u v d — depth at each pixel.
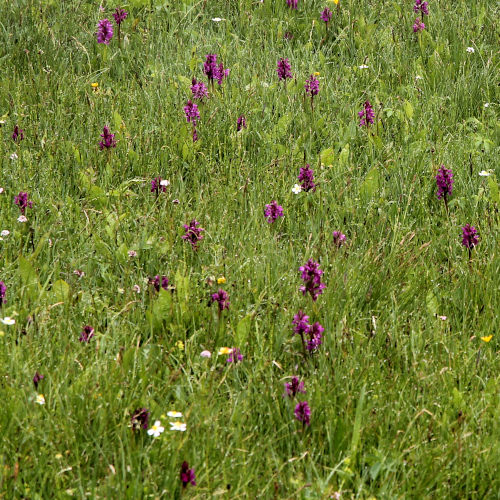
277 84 6.22
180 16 7.52
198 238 4.04
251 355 3.39
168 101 5.84
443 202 4.64
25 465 2.71
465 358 3.35
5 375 3.07
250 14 7.65
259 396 3.10
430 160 5.15
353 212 4.40
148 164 5.05
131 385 3.06
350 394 3.12
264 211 4.34
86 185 4.64
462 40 7.04
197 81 6.11
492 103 6.08
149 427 2.91
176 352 3.37
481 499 2.77
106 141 4.94
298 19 7.54
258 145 5.38
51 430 2.80
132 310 3.62
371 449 2.87
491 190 4.57
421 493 2.71
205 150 5.21
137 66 6.62
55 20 7.11
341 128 5.43
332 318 3.56
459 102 6.10
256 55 6.82
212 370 3.09
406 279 3.96
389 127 5.59
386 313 3.71
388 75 6.48
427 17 7.45
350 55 7.05
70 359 3.19
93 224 4.33
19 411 2.88
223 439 2.87
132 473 2.65
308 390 3.11
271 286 3.83
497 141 5.47
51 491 2.63
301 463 2.83
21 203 4.17
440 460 2.80
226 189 4.67
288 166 5.00
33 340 3.28
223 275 3.80
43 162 4.90
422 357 3.38
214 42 6.98
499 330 3.59
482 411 3.03
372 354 3.33
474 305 3.82
